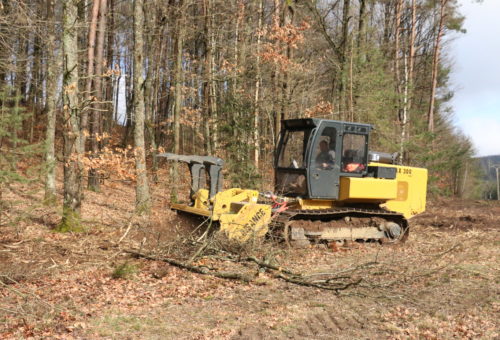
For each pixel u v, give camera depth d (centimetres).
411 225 1588
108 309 641
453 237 1336
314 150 1080
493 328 610
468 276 880
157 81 2423
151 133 1755
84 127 1694
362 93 2202
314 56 2330
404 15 3161
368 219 1179
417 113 2645
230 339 551
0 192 985
